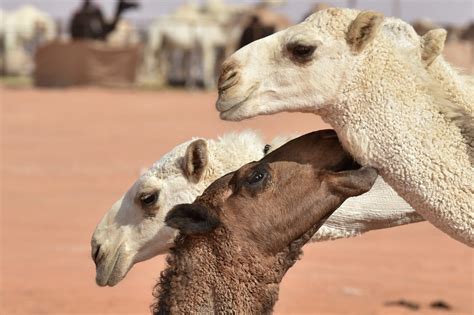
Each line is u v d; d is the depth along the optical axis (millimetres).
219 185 13211
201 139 18547
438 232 39312
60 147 61875
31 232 37719
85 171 52594
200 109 81312
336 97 13445
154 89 96500
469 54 89438
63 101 86312
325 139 13484
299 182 12969
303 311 26500
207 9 103438
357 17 13289
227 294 12750
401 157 13414
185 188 18688
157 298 12961
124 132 68562
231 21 100062
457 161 13500
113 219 19266
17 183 48875
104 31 99750
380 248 36062
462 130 13609
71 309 26750
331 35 13406
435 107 13555
